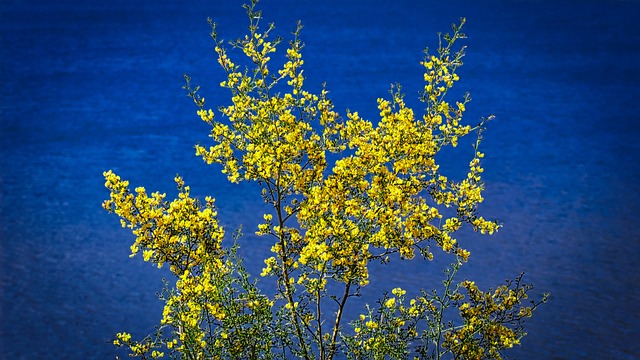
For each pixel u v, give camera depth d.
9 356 19.22
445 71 9.39
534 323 20.34
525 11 149.00
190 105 57.50
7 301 22.17
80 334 20.33
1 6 156.50
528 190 33.91
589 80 71.69
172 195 34.38
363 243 9.56
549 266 24.47
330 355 10.57
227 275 10.17
